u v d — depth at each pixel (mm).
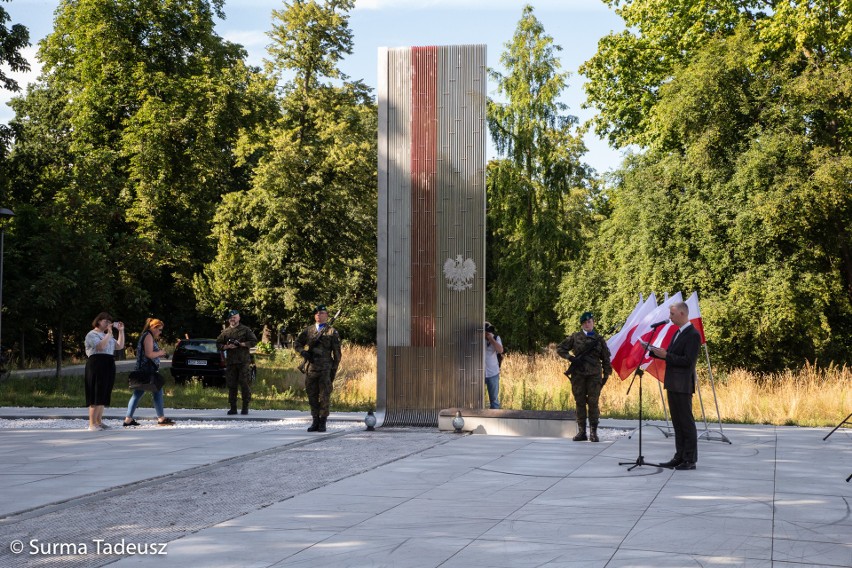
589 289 37281
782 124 27109
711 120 27969
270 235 37969
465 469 10148
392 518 7438
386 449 11922
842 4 26469
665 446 12258
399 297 14805
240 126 40625
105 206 31891
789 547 6406
